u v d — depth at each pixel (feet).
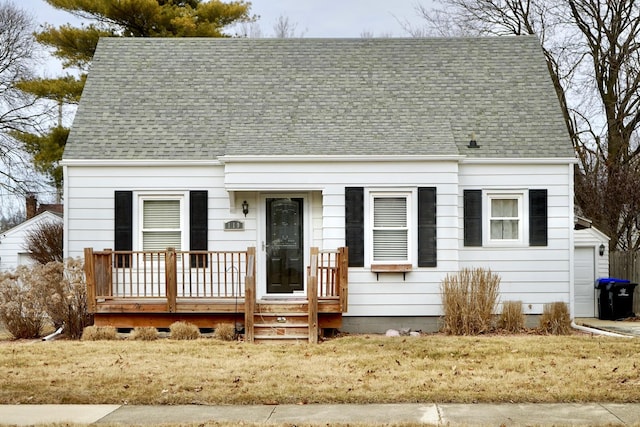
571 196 57.21
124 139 57.31
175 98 61.05
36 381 35.53
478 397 32.30
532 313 56.85
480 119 59.88
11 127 105.81
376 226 55.31
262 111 60.08
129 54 64.69
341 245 54.70
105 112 59.52
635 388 33.53
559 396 32.32
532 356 41.63
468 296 53.83
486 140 58.13
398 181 54.75
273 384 34.76
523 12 98.58
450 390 33.40
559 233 57.21
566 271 57.00
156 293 55.62
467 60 65.10
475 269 54.75
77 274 53.11
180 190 55.88
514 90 62.44
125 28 99.76
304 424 28.25
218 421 28.89
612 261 79.97
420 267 54.80
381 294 54.90
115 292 54.60
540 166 57.31
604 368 37.93
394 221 55.36
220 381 35.47
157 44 65.77
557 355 41.86
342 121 59.11
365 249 54.80
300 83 62.75
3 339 53.11
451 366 38.91
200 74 63.31
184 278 52.80
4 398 32.60
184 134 57.98
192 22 96.99
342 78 63.26
